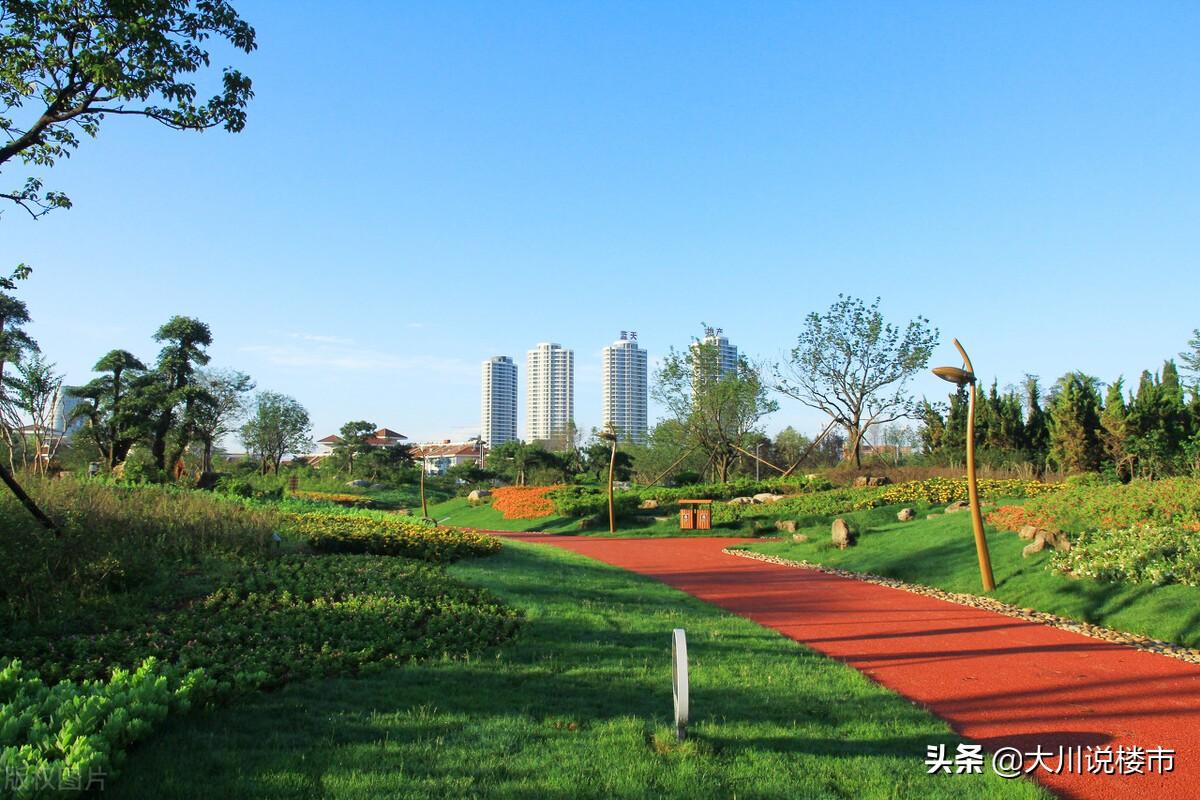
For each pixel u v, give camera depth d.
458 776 4.65
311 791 4.32
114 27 8.74
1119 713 6.78
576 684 6.82
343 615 8.57
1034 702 7.12
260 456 60.94
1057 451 31.91
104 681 6.10
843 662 8.52
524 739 5.35
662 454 46.94
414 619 8.67
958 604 12.39
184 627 7.68
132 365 37.78
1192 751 5.86
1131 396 29.89
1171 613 9.96
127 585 8.97
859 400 38.34
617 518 27.84
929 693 7.43
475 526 31.20
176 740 4.99
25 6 8.40
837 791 4.83
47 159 9.75
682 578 15.49
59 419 37.56
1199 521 13.28
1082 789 5.18
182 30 9.10
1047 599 11.76
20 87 9.12
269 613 8.38
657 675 7.24
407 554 13.98
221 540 11.81
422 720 5.61
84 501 12.28
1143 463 24.03
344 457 57.75
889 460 42.56
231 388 51.12
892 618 11.26
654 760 5.07
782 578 15.47
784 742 5.64
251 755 4.79
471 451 95.38
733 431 41.28
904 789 4.89
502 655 7.65
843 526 18.89
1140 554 11.53
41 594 8.03
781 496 30.34
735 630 9.84
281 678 6.44
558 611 10.04
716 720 6.00
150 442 37.34
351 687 6.39
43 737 4.37
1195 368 36.25
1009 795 4.88
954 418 40.16
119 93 8.99
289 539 13.30
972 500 13.19
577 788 4.56
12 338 28.19
